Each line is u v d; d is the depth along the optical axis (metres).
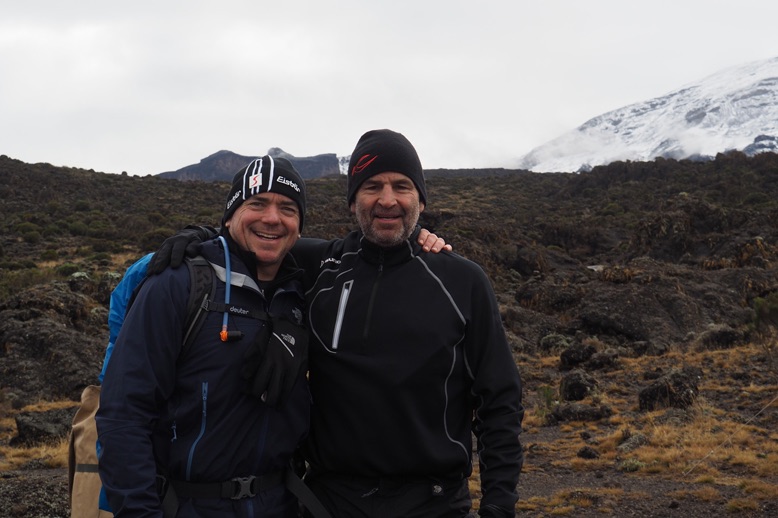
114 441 2.12
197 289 2.32
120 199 94.06
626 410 18.53
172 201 95.38
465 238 56.12
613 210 96.19
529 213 99.50
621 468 12.55
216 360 2.28
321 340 2.54
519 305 40.00
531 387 24.03
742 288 38.72
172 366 2.26
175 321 2.27
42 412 16.94
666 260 57.84
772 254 47.66
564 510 9.84
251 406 2.32
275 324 2.39
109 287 36.25
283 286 2.55
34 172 95.88
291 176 2.50
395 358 2.46
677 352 28.34
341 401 2.48
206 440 2.25
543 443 15.52
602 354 26.39
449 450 2.50
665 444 14.02
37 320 26.53
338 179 128.25
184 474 2.25
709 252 55.44
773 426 15.23
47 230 67.19
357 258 2.63
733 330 28.62
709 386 19.62
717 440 13.95
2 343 25.31
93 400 2.54
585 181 119.69
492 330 2.58
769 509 9.30
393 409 2.44
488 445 2.53
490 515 2.41
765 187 99.38
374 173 2.54
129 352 2.21
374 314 2.50
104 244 61.25
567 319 36.56
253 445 2.31
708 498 10.05
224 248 2.44
